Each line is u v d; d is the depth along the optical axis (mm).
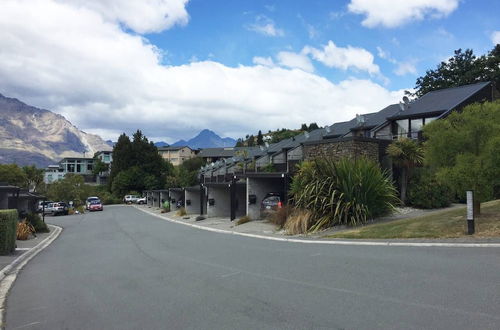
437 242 10805
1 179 53031
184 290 7539
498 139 11344
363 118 34906
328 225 16406
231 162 62781
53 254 14984
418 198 19625
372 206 16766
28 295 8148
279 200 23078
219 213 32125
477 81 42875
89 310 6648
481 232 11148
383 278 7355
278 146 49875
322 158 19672
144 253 13211
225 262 10344
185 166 87500
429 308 5508
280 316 5641
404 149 19812
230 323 5484
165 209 46594
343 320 5285
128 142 83250
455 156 12594
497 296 5844
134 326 5641
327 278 7699
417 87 49469
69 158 109125
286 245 13227
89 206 55219
